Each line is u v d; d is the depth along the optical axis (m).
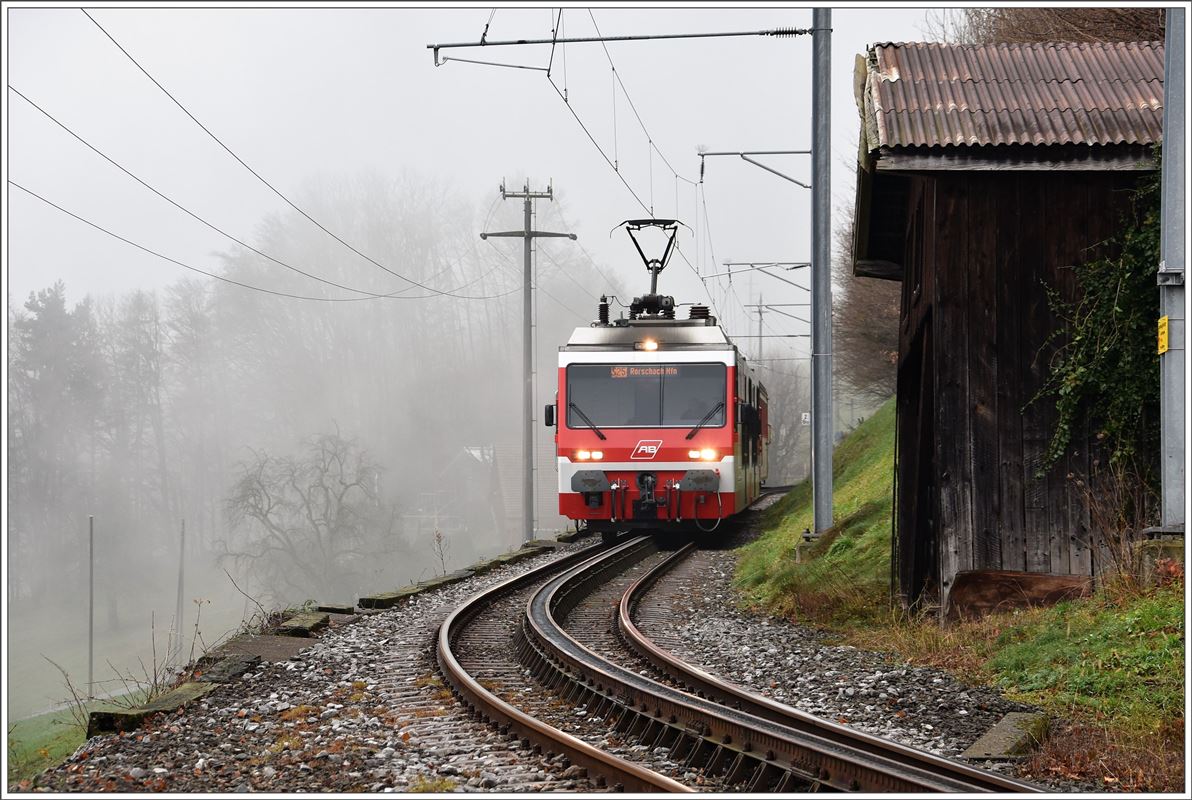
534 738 7.46
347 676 10.40
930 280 12.30
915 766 6.67
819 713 8.63
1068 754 7.22
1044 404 11.97
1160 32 26.89
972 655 10.26
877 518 17.19
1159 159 11.34
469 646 12.18
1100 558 11.71
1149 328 11.56
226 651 11.79
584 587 16.89
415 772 6.84
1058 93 12.41
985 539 11.95
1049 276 12.00
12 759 9.97
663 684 9.53
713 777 6.89
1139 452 11.65
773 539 21.89
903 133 11.78
